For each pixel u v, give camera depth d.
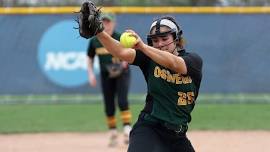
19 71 50.84
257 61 51.19
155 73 17.86
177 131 18.02
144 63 18.00
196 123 41.16
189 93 18.14
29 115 44.81
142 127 18.03
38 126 40.69
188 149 18.33
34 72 50.94
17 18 50.91
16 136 37.44
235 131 38.53
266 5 52.03
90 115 44.62
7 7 52.81
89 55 34.34
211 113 45.03
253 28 51.31
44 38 50.97
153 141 17.72
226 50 51.25
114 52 17.30
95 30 16.61
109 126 33.81
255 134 37.28
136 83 50.41
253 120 42.44
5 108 48.19
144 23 51.16
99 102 50.59
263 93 51.19
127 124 33.97
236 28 51.31
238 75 51.16
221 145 33.19
